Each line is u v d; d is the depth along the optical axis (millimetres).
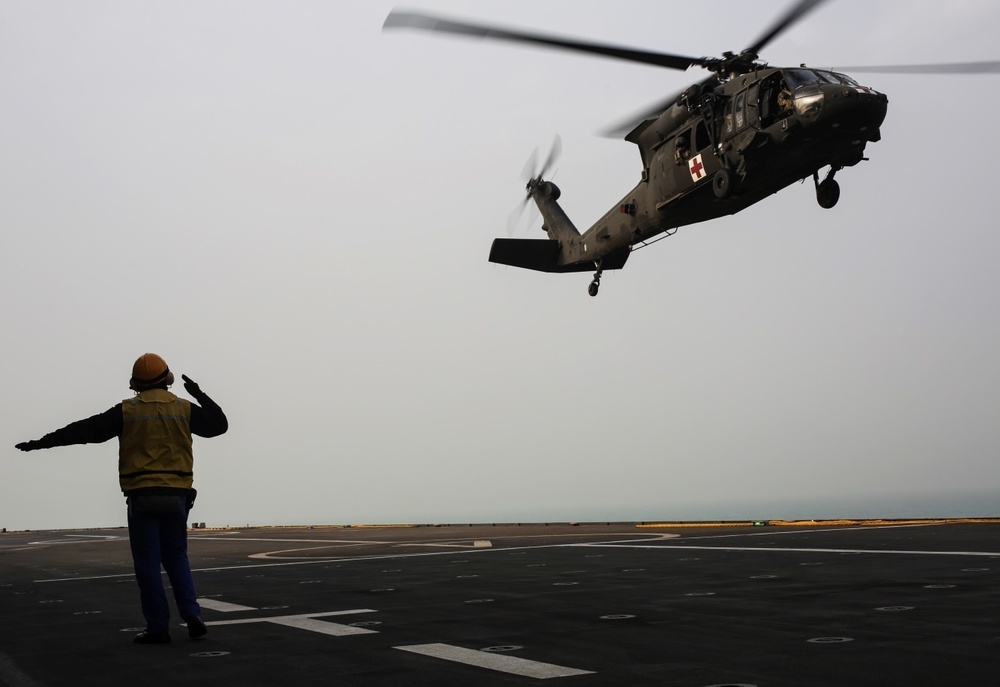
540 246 28656
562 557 15766
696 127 19781
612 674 5441
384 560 16781
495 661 5988
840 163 18250
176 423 7418
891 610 7652
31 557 22172
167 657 6512
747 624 7211
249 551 21766
